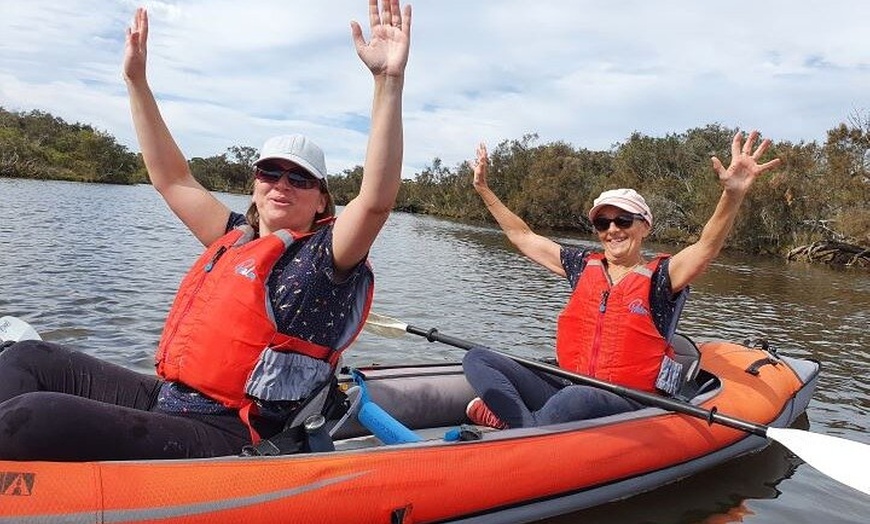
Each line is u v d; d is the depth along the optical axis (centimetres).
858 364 709
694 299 1197
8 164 5138
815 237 2791
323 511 227
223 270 230
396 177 209
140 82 276
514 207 4584
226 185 8012
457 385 390
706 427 360
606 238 385
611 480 316
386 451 254
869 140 2797
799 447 301
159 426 211
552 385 379
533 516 292
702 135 4631
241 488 214
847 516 328
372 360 577
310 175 239
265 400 225
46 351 228
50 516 185
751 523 315
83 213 2022
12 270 855
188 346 227
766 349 484
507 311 916
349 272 227
